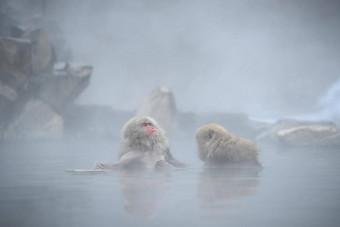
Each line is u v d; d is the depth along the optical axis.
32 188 15.27
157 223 9.33
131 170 22.00
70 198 12.82
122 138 24.64
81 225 9.19
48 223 9.41
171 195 13.12
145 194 13.45
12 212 10.67
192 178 17.88
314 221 9.53
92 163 27.77
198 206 11.24
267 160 29.89
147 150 23.81
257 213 10.35
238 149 22.81
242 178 17.92
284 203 11.73
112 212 10.52
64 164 27.06
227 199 12.36
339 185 15.66
